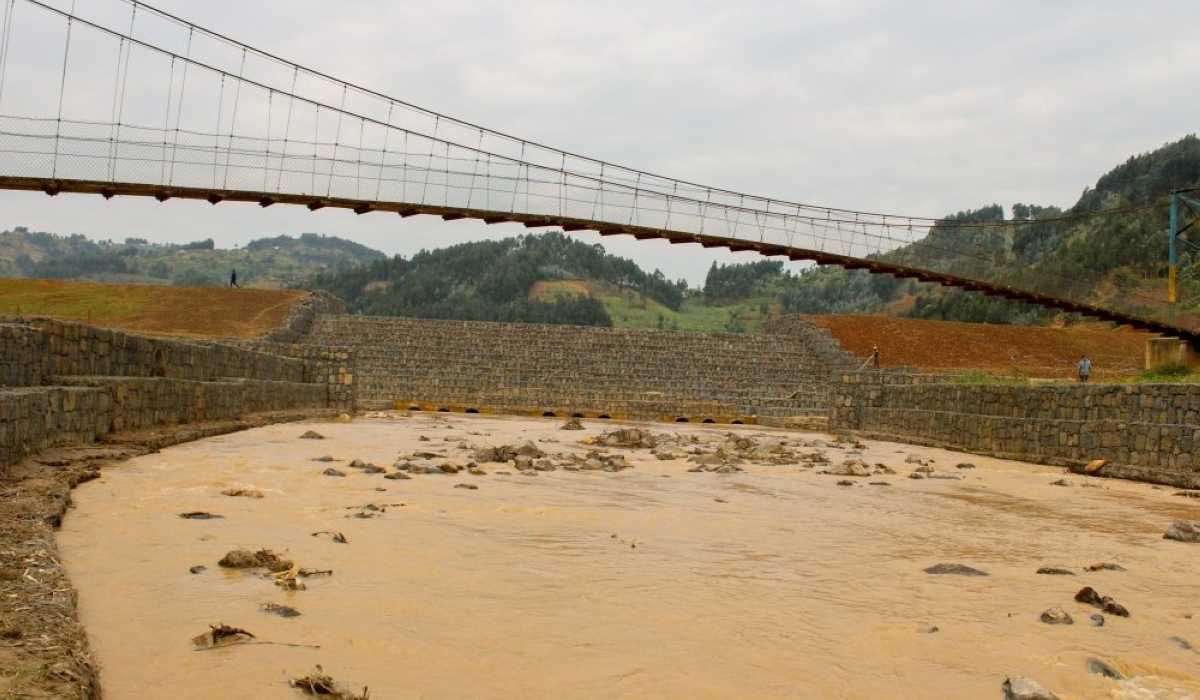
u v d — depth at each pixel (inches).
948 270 1811.0
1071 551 420.5
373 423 1325.0
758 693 215.2
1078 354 2320.4
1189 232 3100.4
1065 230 4434.1
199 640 230.2
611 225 1530.5
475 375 2062.0
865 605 300.8
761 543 409.1
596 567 341.1
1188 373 1547.7
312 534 377.4
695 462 828.6
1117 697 221.5
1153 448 774.5
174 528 378.9
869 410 1541.6
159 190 1305.4
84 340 753.0
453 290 7391.7
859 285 6993.1
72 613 231.8
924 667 238.4
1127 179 4763.8
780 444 1039.0
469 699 202.8
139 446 681.6
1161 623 289.7
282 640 236.4
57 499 402.6
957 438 1160.8
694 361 2255.2
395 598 282.2
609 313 7234.3
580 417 1905.8
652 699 207.9
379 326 2288.4
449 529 405.4
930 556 395.2
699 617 277.0
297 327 2164.1
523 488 573.3
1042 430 954.1
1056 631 275.9
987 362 2249.0
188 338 1856.5
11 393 524.4
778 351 2347.4
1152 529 497.0
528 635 251.9
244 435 919.7
